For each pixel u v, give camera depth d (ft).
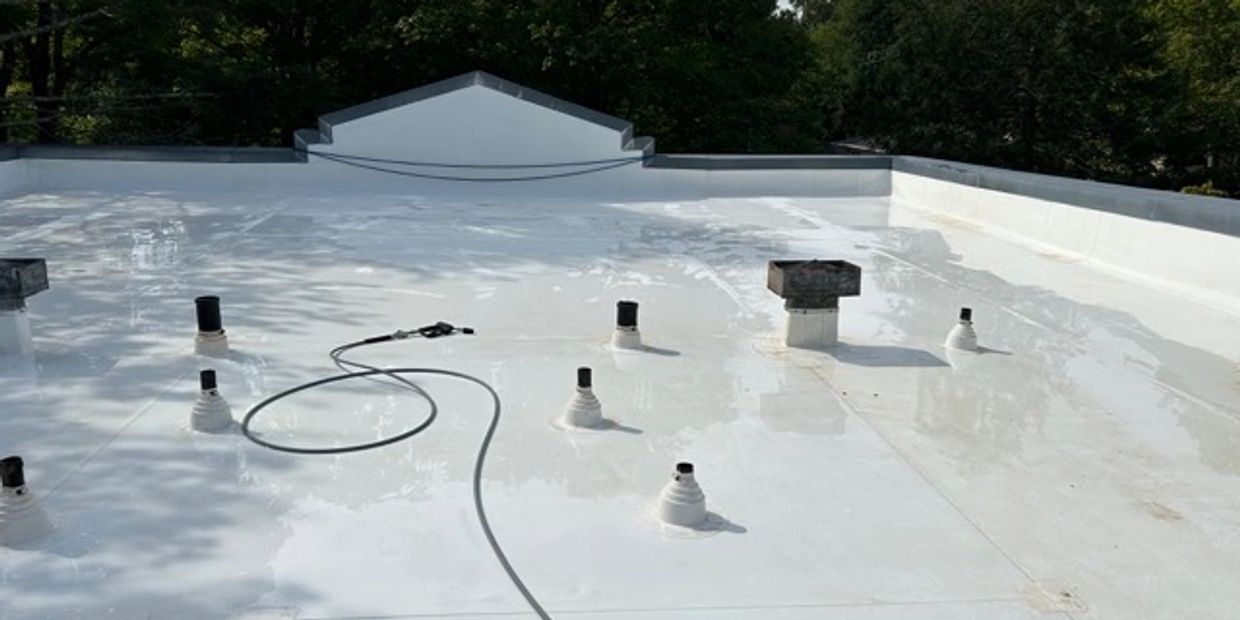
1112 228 23.31
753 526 9.87
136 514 9.79
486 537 9.48
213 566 8.85
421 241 24.82
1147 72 98.43
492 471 10.99
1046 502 10.59
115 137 63.31
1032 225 26.81
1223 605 8.63
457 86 34.32
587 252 23.98
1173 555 9.48
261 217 27.96
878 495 10.66
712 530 9.76
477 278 20.72
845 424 12.73
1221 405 13.75
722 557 9.23
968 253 24.95
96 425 12.05
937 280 21.68
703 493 10.27
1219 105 100.42
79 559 8.91
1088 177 100.99
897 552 9.43
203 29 64.44
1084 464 11.62
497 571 8.87
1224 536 9.89
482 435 12.00
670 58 74.08
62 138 65.46
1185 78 101.86
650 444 11.89
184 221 27.12
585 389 12.44
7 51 63.31
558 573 8.87
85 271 20.67
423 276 20.79
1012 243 26.48
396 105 34.19
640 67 70.28
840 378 14.57
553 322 17.33
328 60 72.59
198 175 33.81
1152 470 11.49
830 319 16.06
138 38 59.93
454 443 11.75
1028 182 27.04
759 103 80.48
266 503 10.09
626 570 8.95
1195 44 106.52
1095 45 96.68
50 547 9.11
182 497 10.18
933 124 102.01
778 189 36.45
